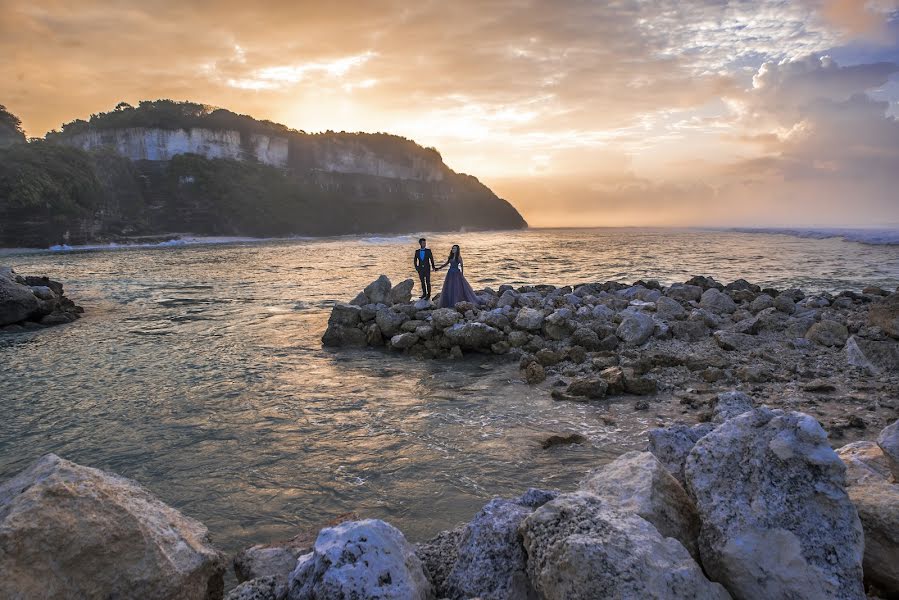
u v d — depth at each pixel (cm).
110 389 952
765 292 1775
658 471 344
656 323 1232
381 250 6388
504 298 1513
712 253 4894
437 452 658
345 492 562
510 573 307
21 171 8350
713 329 1297
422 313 1354
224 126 16200
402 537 326
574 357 1079
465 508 523
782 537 280
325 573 282
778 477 300
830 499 287
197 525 357
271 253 5872
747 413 342
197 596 308
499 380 988
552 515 298
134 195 11956
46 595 262
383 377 1023
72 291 2528
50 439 723
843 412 736
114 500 302
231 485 583
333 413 812
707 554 297
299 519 513
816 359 1009
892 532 312
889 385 837
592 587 252
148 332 1509
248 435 726
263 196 14562
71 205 8975
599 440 683
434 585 334
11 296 1603
